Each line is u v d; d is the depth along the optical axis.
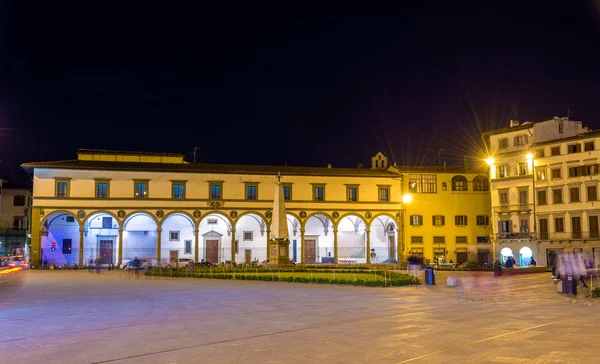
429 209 78.50
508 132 72.12
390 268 57.38
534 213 68.06
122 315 20.33
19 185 93.00
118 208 69.25
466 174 79.88
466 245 78.56
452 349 12.89
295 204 74.56
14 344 14.47
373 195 77.12
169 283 39.00
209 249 74.06
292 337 15.05
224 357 12.54
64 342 14.67
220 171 72.56
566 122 70.69
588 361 11.41
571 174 64.81
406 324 17.14
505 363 11.40
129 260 71.31
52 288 34.47
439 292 30.06
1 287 35.44
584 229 63.12
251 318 19.19
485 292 29.48
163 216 70.38
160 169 70.88
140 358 12.54
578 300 25.08
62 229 70.00
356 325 17.12
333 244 78.94
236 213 72.69
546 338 14.07
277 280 40.19
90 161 71.69
